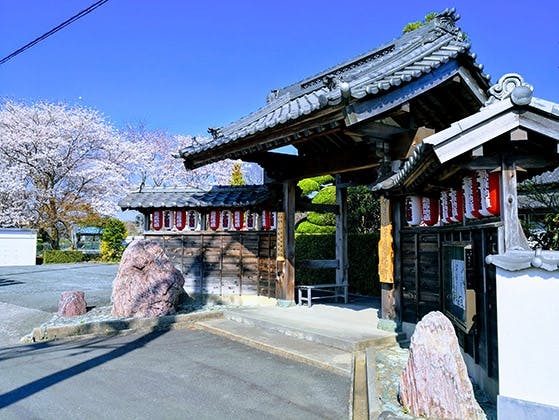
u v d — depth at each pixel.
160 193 10.77
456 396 3.42
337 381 4.96
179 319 8.06
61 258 25.05
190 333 7.57
